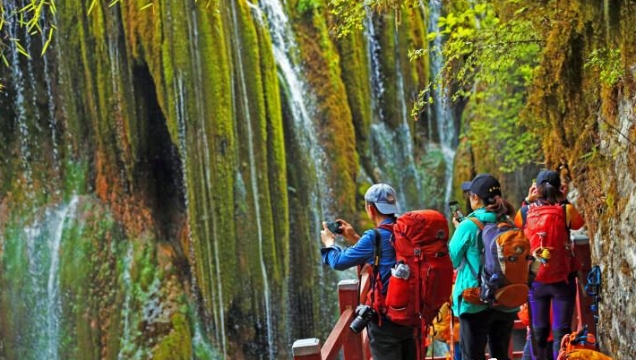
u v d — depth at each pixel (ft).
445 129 57.06
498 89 36.55
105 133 46.85
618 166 20.27
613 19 16.93
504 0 25.17
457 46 25.67
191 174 45.50
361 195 52.80
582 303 19.35
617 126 20.35
